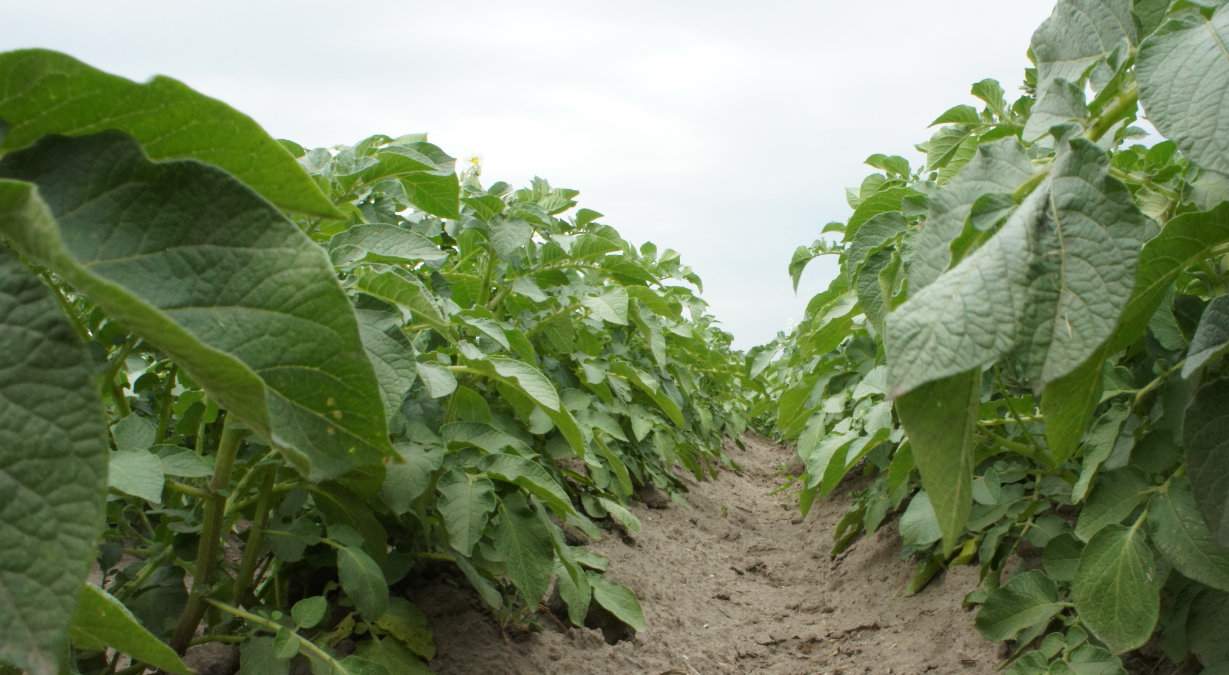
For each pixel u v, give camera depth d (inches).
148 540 87.0
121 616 36.4
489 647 112.0
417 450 90.0
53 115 30.8
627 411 209.9
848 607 164.4
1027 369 38.1
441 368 86.6
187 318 29.7
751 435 497.7
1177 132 41.0
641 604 153.9
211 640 81.4
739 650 146.0
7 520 24.6
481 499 93.0
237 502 88.3
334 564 98.9
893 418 121.6
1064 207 40.9
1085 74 57.9
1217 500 58.4
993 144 48.5
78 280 25.4
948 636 134.0
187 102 31.2
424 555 107.6
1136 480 82.8
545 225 155.6
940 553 151.3
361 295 66.8
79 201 29.2
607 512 190.2
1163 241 57.5
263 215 30.7
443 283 122.3
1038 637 114.7
